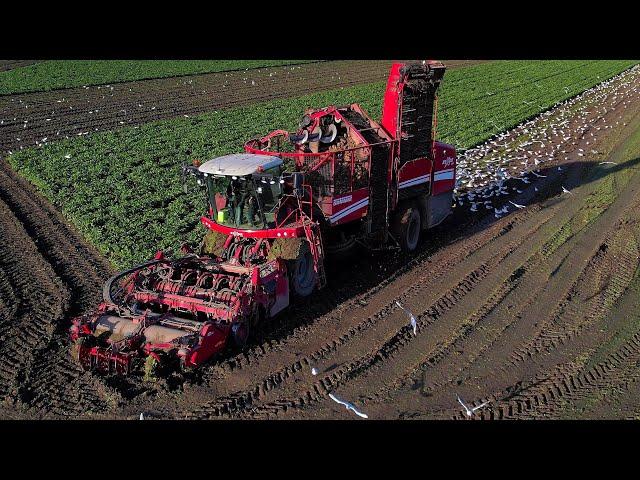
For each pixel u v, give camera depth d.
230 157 13.91
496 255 17.00
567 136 30.22
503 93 41.69
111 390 10.83
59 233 18.31
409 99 16.12
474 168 25.02
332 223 14.70
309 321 13.41
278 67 52.22
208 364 11.72
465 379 11.35
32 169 23.64
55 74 44.09
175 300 12.44
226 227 14.02
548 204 21.14
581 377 11.46
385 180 16.17
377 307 14.05
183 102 37.88
